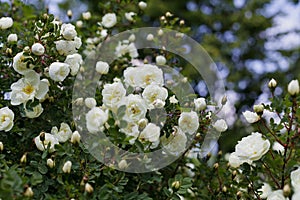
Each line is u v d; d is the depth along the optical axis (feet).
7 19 5.49
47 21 5.29
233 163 5.07
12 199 4.34
